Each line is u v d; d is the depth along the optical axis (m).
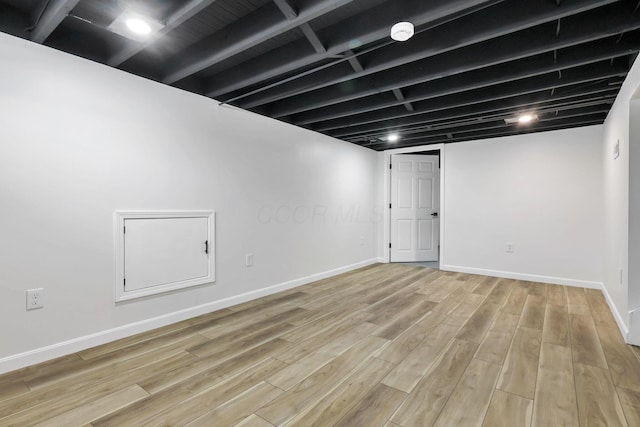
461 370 1.92
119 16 1.71
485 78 2.54
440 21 1.95
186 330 2.52
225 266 3.06
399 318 2.79
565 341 2.31
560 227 3.99
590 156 3.81
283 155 3.67
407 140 4.82
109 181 2.29
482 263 4.54
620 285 2.61
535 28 2.01
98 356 2.08
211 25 2.07
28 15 1.93
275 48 2.38
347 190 4.76
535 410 1.54
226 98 3.01
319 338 2.38
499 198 4.40
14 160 1.90
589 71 2.43
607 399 1.62
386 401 1.62
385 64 2.25
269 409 1.55
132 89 2.40
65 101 2.08
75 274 2.14
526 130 4.08
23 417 1.49
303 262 3.98
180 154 2.70
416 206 5.55
